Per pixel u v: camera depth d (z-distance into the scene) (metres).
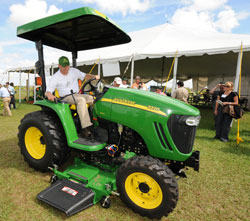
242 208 1.99
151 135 1.85
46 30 2.44
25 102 12.41
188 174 2.69
